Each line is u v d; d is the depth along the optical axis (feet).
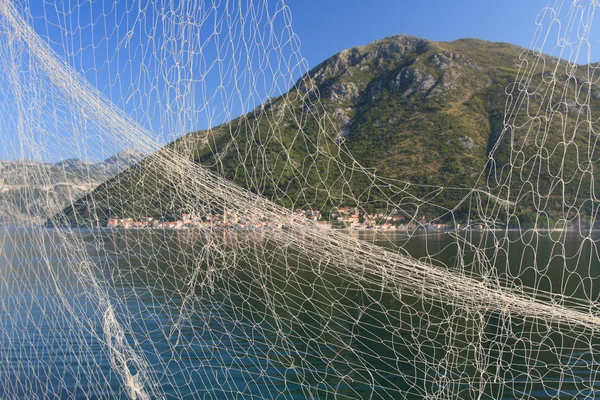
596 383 19.12
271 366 22.21
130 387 14.57
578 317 10.05
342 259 11.19
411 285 10.75
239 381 20.75
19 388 19.49
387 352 23.36
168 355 22.66
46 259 15.64
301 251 12.36
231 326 25.55
